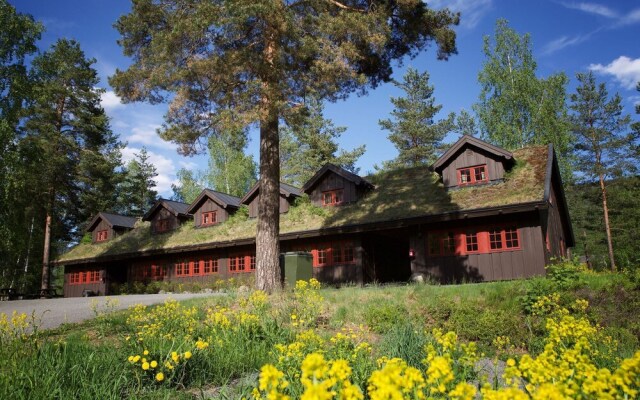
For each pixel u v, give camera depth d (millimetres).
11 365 5219
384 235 22188
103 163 33750
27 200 22797
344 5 14180
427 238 17984
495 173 18094
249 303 9891
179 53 12570
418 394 2693
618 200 33906
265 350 6625
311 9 13133
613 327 9227
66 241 44625
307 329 8562
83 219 36000
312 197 22625
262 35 12711
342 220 19656
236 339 6805
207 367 5727
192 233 26266
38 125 30359
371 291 12156
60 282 53656
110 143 38781
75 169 32344
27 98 22297
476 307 10172
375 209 19625
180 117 13156
